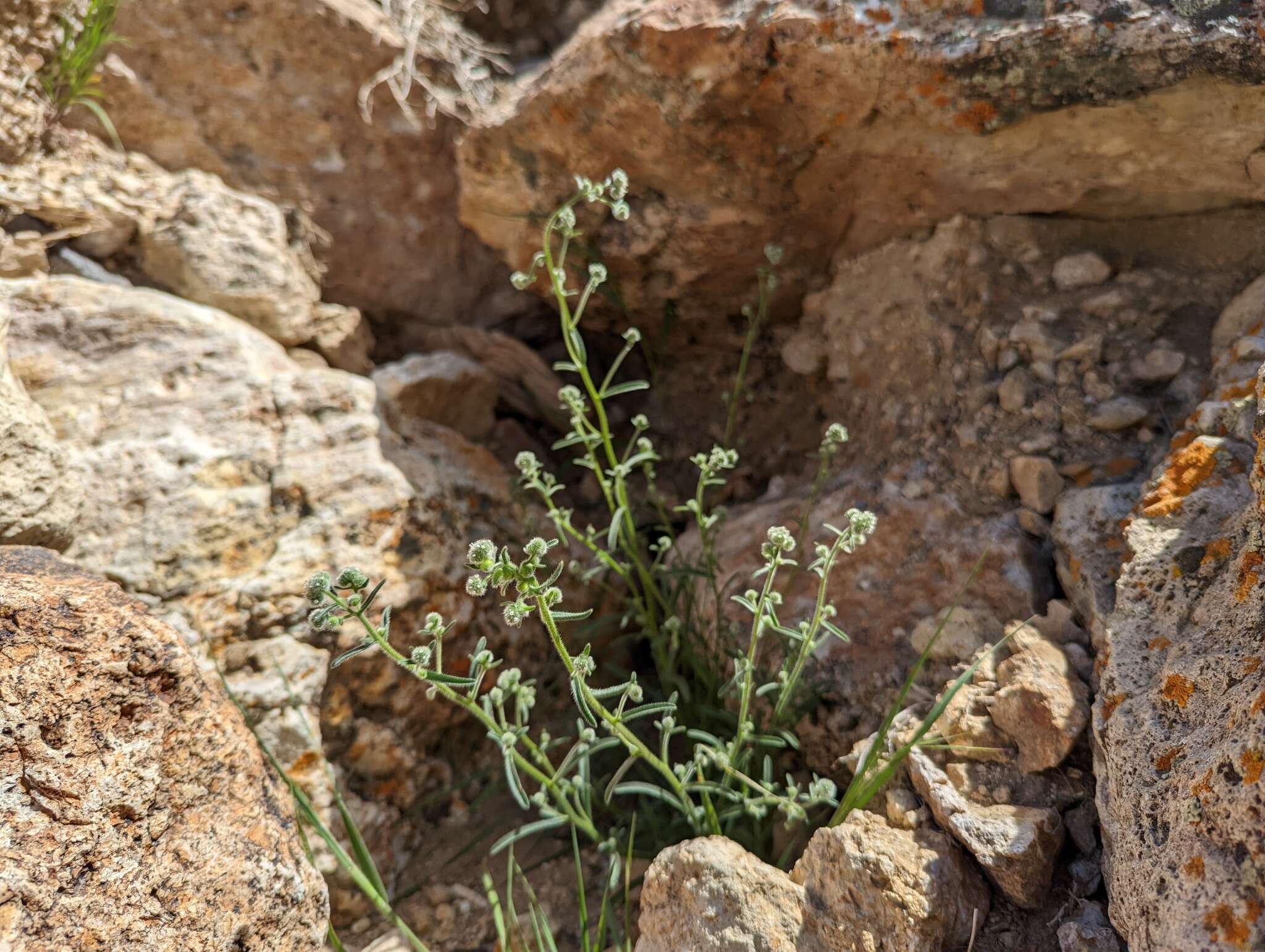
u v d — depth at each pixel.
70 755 1.80
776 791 2.53
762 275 3.08
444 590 2.71
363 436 2.76
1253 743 1.59
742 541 2.95
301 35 3.16
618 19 2.66
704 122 2.67
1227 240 2.60
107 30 2.90
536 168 2.95
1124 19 2.26
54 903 1.71
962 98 2.44
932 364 2.81
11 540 2.26
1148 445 2.52
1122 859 1.81
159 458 2.54
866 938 1.91
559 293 2.46
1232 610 1.87
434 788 2.71
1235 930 1.53
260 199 3.12
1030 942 1.93
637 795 2.73
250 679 2.44
